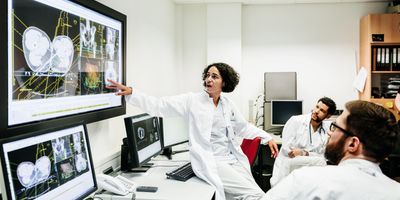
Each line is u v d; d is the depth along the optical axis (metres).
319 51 4.41
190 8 4.51
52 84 1.49
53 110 1.50
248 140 2.77
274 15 4.45
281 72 4.20
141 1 3.00
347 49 4.36
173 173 2.11
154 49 3.44
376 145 0.99
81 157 1.43
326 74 4.41
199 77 4.54
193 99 2.40
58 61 1.53
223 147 2.43
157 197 1.72
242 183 2.17
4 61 1.19
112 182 1.77
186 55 4.56
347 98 4.39
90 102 1.81
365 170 0.99
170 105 2.31
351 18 4.33
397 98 3.75
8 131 1.22
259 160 3.64
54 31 1.49
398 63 3.97
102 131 2.20
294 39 4.43
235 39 4.35
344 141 1.04
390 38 3.91
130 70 2.73
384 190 0.94
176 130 2.85
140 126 2.12
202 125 2.32
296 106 4.05
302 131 3.01
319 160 2.61
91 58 1.82
